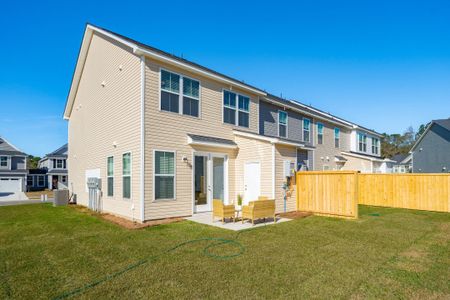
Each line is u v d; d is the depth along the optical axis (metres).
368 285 4.14
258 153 11.57
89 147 14.28
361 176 15.93
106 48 12.20
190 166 10.57
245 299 3.65
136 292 3.87
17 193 32.12
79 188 16.12
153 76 9.75
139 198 9.29
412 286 4.12
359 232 7.83
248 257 5.43
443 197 12.96
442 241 6.86
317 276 4.47
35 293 3.88
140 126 9.38
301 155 17.89
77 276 4.50
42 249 6.15
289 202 11.66
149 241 6.71
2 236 7.56
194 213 10.58
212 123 11.64
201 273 4.57
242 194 12.05
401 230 8.19
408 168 43.34
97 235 7.47
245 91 13.39
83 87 15.32
